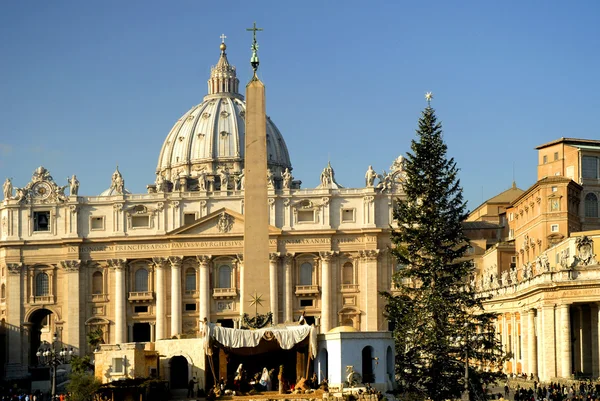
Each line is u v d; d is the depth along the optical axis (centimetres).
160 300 16775
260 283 7344
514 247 14500
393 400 7156
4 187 17212
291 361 7650
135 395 6925
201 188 17300
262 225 7350
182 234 16762
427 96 8638
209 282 16750
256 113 7375
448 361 8025
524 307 10488
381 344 7469
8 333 16862
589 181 13138
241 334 7150
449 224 8494
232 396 6900
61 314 16962
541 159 13688
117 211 17000
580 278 9356
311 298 16812
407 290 8444
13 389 11662
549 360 9475
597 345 9431
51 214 17100
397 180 16900
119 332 16788
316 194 16888
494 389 9831
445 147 8531
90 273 17000
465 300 8306
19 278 16988
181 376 7825
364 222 16812
